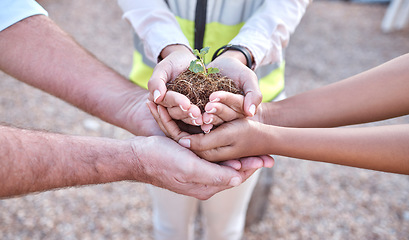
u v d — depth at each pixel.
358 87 0.71
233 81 0.67
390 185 1.57
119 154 0.67
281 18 0.76
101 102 0.76
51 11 2.62
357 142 0.65
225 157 0.68
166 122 0.67
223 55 0.71
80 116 1.82
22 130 0.63
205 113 0.63
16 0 0.74
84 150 0.65
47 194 1.44
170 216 0.98
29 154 0.60
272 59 0.79
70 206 1.41
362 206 1.48
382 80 0.70
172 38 0.73
